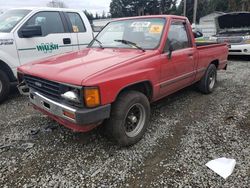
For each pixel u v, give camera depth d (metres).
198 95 5.38
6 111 4.50
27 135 3.54
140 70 3.14
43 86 3.03
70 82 2.61
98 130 3.64
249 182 2.53
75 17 6.22
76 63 3.07
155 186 2.50
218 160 2.88
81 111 2.56
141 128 3.32
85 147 3.22
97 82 2.59
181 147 3.20
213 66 5.40
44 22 5.50
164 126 3.81
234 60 10.38
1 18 5.42
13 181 2.59
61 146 3.25
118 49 3.72
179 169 2.75
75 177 2.65
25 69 3.36
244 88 5.89
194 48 4.49
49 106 2.95
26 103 4.93
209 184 2.51
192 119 4.08
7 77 4.93
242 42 9.60
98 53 3.56
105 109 2.70
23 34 4.96
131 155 3.04
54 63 3.20
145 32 3.83
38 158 2.99
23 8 5.52
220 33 10.81
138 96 3.12
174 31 3.97
